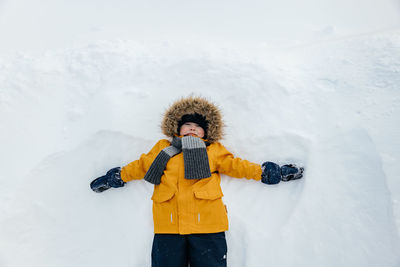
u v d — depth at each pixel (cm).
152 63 241
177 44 270
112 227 179
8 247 168
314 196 163
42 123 213
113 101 213
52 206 185
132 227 177
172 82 223
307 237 155
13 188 184
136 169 179
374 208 148
